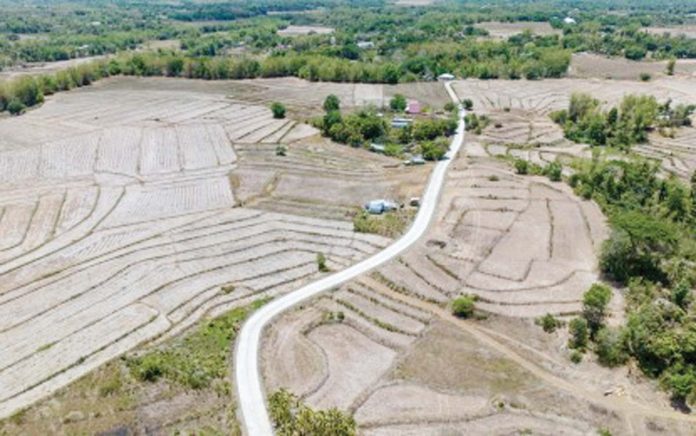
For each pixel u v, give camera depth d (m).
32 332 72.19
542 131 155.62
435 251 88.94
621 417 59.16
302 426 52.28
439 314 75.00
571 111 161.50
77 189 114.19
